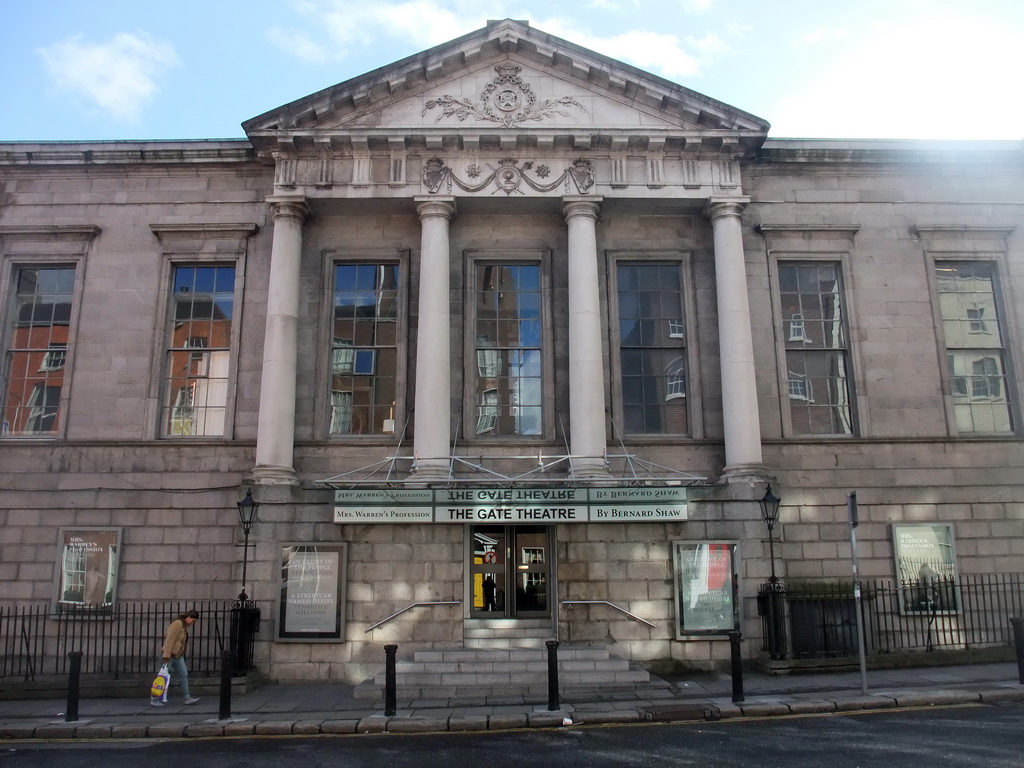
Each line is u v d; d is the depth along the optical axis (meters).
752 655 16.80
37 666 17.56
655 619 16.89
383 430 19.23
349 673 16.50
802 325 20.08
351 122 19.36
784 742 10.66
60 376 19.73
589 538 17.17
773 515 16.97
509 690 14.74
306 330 19.38
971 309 20.48
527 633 17.09
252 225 19.83
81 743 11.88
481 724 12.23
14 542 18.39
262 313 19.58
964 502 19.00
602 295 19.77
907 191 20.62
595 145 19.30
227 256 19.89
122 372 19.38
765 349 19.59
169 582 18.11
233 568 18.08
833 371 19.91
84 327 19.61
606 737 11.33
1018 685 14.05
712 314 19.73
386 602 16.83
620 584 17.00
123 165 20.27
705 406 19.23
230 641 15.88
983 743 10.30
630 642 16.78
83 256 19.97
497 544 18.00
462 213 19.89
